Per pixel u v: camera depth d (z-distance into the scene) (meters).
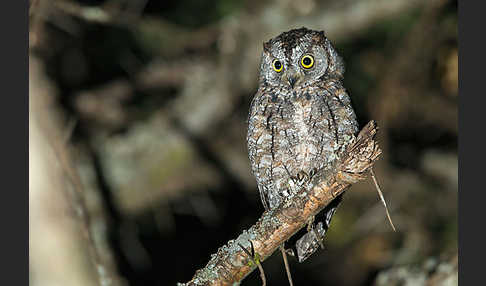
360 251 9.95
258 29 9.24
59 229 5.95
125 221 9.12
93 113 9.54
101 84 10.23
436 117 10.34
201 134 9.70
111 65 10.23
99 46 9.88
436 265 7.56
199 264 10.45
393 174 9.78
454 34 9.80
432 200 9.72
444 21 9.72
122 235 9.04
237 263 4.77
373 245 9.88
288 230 4.69
